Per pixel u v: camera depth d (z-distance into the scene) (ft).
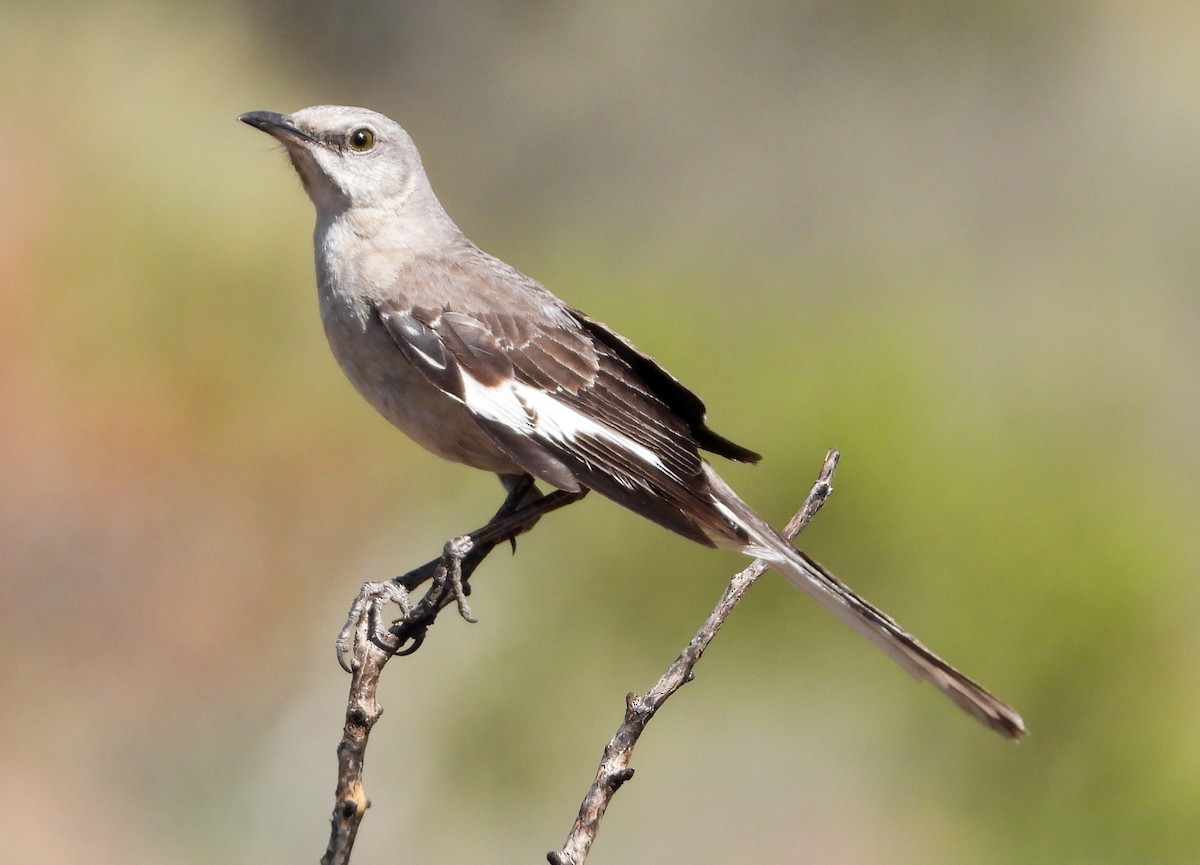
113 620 49.14
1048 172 70.23
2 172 55.47
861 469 38.58
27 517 49.88
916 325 44.21
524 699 39.52
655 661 38.86
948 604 38.04
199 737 46.26
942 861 38.29
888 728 39.81
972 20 70.90
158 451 52.49
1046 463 40.40
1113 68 71.10
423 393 24.18
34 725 45.47
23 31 59.72
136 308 54.24
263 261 56.59
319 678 47.85
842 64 72.13
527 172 74.13
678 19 74.18
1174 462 47.19
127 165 56.80
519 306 24.62
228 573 51.19
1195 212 68.33
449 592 21.54
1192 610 38.83
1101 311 62.34
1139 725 37.40
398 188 25.25
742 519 23.17
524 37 74.95
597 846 39.34
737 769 40.14
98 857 41.83
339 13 72.02
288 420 54.75
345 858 17.34
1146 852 36.99
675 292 46.03
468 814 39.70
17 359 52.31
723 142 72.74
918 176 70.79
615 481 23.13
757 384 40.93
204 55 63.57
